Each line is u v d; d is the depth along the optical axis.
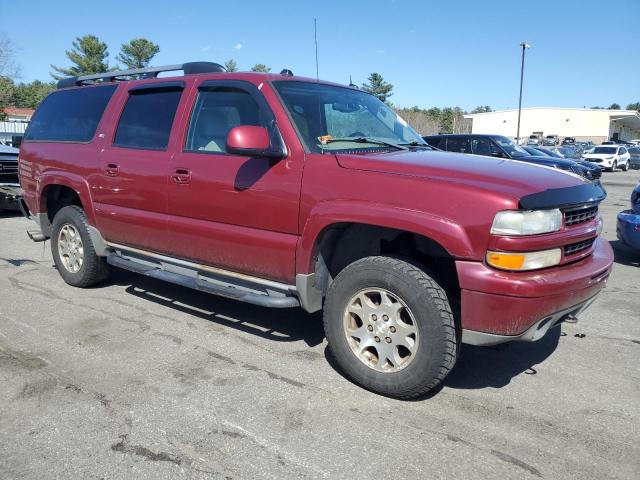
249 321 4.82
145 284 5.88
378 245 3.77
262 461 2.82
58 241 5.72
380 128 4.47
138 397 3.44
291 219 3.68
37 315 4.87
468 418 3.27
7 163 9.53
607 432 3.15
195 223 4.23
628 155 37.16
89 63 60.19
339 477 2.71
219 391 3.54
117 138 4.95
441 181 3.19
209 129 4.24
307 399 3.46
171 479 2.68
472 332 3.15
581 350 4.34
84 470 2.74
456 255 3.08
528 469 2.79
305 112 3.96
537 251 3.07
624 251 8.33
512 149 14.11
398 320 3.38
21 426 3.11
